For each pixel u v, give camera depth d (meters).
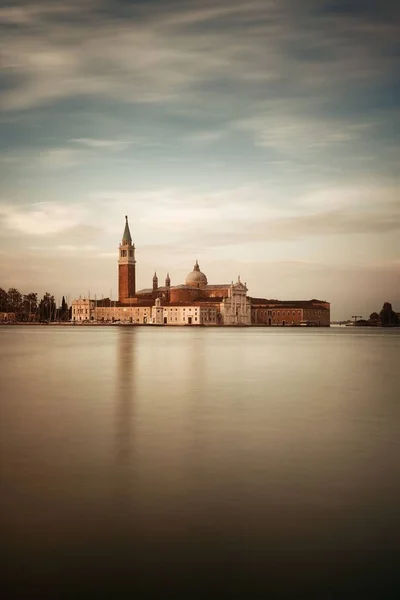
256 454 31.88
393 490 25.73
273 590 17.94
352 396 55.62
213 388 61.41
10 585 18.17
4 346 148.00
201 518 22.53
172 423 40.84
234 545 20.41
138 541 20.70
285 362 100.50
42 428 38.88
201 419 42.44
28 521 22.27
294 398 54.03
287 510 23.38
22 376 72.94
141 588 18.02
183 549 20.17
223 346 154.62
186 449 32.97
